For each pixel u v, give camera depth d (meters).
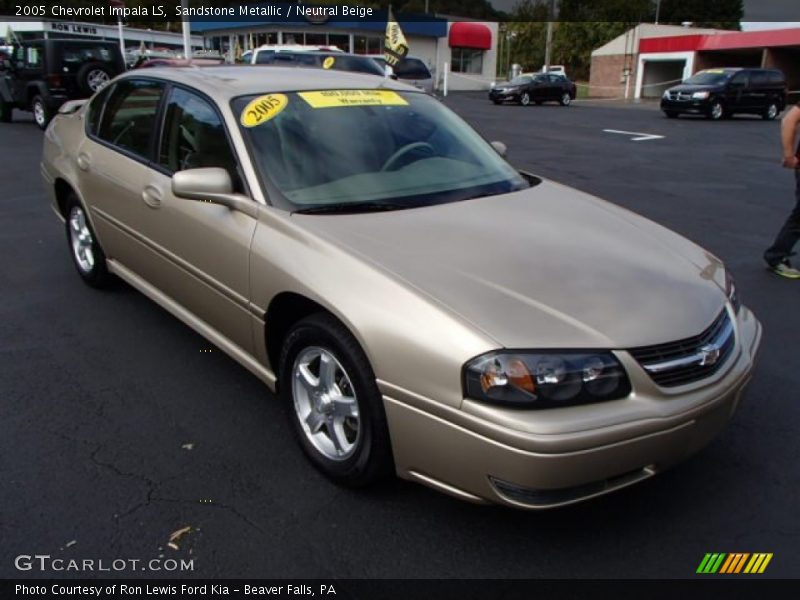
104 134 4.52
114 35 33.25
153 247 3.87
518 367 2.27
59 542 2.55
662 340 2.45
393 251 2.77
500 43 64.25
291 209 3.10
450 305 2.44
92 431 3.28
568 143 15.56
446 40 42.84
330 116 3.62
